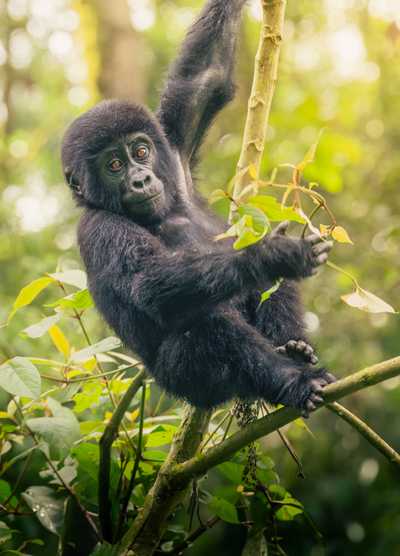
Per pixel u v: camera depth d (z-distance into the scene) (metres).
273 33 6.91
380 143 14.73
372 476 14.23
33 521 9.22
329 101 15.80
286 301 7.46
